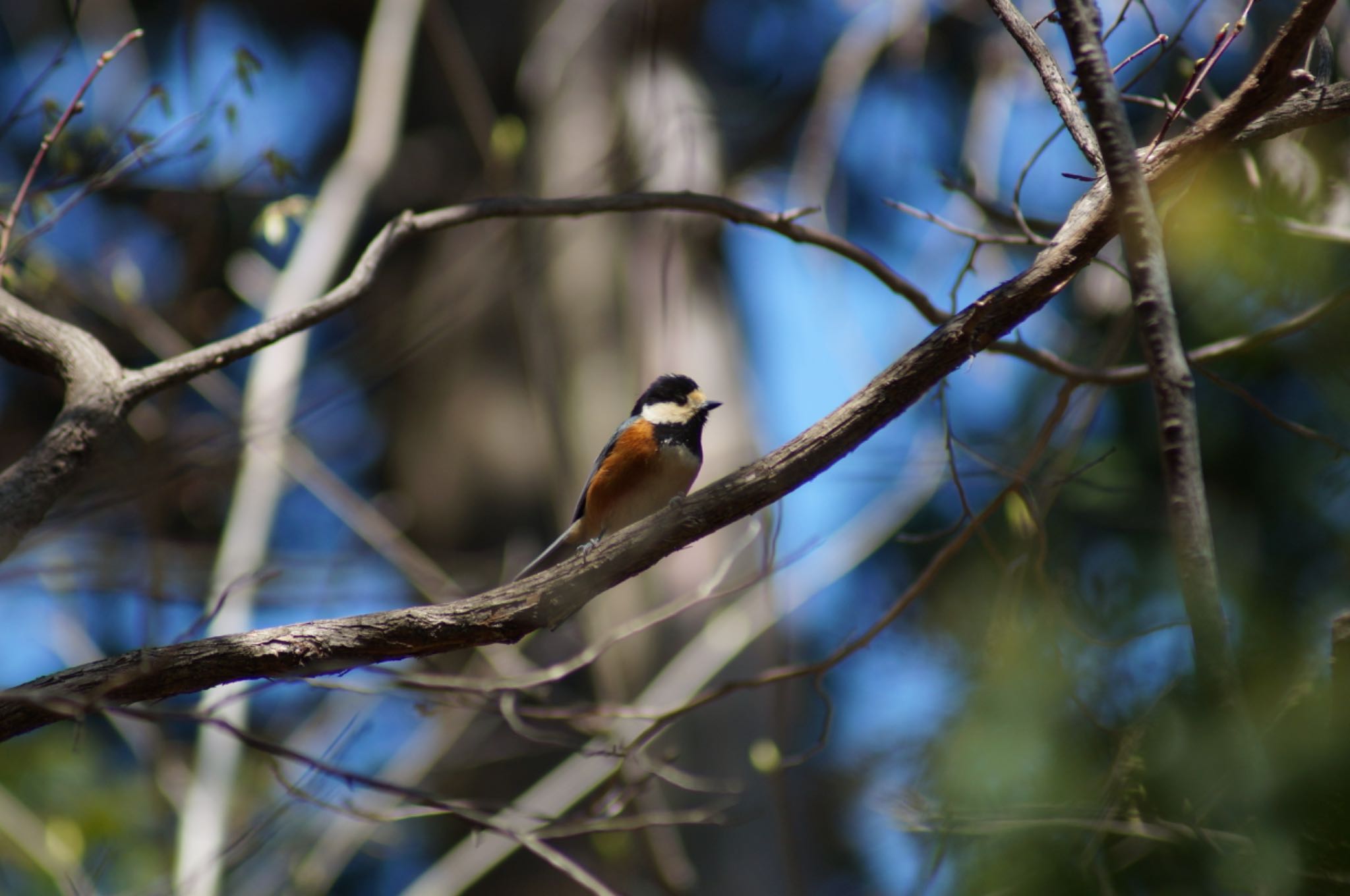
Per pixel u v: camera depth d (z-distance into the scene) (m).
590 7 16.95
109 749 15.93
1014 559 8.39
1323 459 9.14
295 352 12.52
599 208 8.19
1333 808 4.42
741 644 11.53
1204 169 7.33
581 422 15.55
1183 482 4.05
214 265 14.12
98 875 10.88
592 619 14.38
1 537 6.19
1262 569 8.52
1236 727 3.93
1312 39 5.21
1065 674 6.44
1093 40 4.55
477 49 19.19
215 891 10.00
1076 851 5.66
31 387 18.14
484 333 19.61
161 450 10.47
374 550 17.50
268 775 13.08
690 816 8.63
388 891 17.02
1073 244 5.59
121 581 11.30
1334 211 8.34
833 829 13.19
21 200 7.11
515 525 18.50
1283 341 8.55
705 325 16.25
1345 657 4.66
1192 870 5.36
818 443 5.95
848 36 14.69
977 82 15.05
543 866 15.43
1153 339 4.22
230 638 5.64
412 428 19.48
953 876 6.06
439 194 18.91
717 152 16.69
